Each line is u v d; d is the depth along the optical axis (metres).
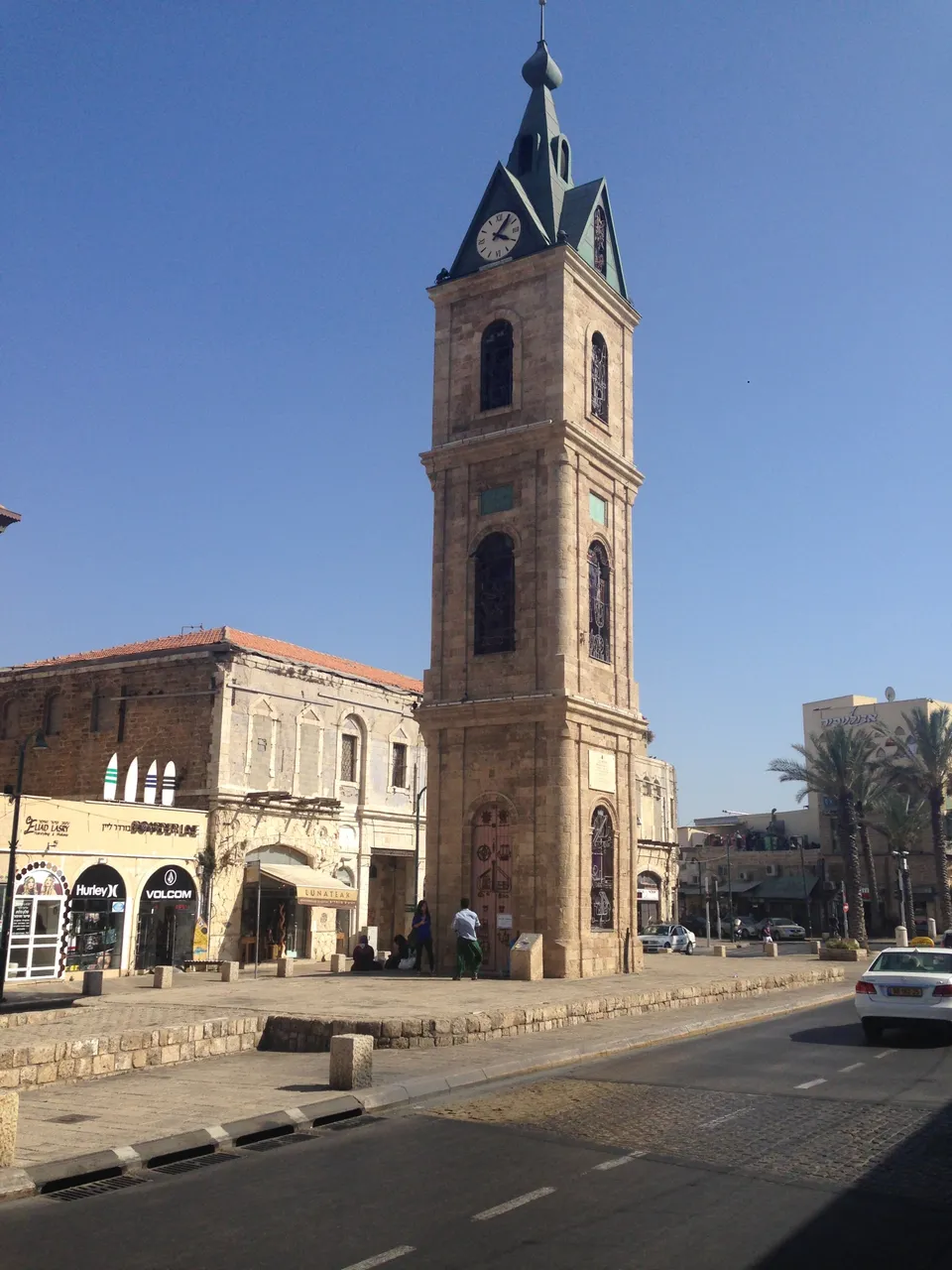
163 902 40.31
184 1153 11.02
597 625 33.00
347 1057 13.88
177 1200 9.45
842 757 67.00
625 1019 21.80
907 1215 8.85
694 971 31.83
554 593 30.89
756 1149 11.06
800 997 27.88
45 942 35.69
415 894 52.91
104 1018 19.30
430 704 32.25
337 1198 9.44
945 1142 11.34
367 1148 11.23
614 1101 13.59
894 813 74.25
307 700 47.75
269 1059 16.97
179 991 24.69
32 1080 14.35
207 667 44.34
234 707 44.16
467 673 32.03
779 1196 9.40
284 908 45.34
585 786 30.69
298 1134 11.97
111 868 38.38
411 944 32.91
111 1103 13.14
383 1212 8.99
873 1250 8.03
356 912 49.25
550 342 32.56
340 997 22.64
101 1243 8.28
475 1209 9.05
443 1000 21.83
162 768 44.28
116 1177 10.27
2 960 30.22
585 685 31.41
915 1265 7.74
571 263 33.03
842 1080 15.19
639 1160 10.64
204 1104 12.95
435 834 31.66
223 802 42.81
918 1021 18.95
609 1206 9.13
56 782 47.28
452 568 32.97
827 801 91.50
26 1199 9.53
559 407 31.97
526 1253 7.97
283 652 49.69
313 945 46.31
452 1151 11.06
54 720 48.53
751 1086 14.62
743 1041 19.55
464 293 34.62
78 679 47.91
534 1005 20.17
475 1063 15.81
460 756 31.58
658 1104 13.38
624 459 34.75
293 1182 9.96
